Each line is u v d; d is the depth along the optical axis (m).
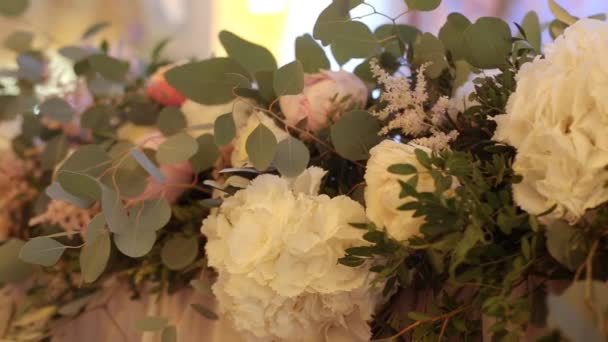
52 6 1.05
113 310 0.67
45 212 0.69
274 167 0.55
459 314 0.46
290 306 0.49
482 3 0.91
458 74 0.57
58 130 0.81
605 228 0.40
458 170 0.43
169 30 1.12
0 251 0.62
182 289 0.63
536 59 0.46
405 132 0.52
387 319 0.52
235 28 1.09
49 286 0.68
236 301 0.50
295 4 1.04
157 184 0.60
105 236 0.54
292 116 0.58
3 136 0.88
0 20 1.01
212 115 0.66
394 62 0.61
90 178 0.52
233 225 0.52
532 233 0.42
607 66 0.41
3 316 0.70
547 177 0.41
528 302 0.41
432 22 0.91
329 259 0.48
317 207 0.49
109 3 1.10
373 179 0.46
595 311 0.36
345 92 0.58
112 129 0.76
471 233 0.41
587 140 0.40
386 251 0.45
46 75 0.86
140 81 0.82
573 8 0.88
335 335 0.51
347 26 0.57
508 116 0.44
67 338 0.69
